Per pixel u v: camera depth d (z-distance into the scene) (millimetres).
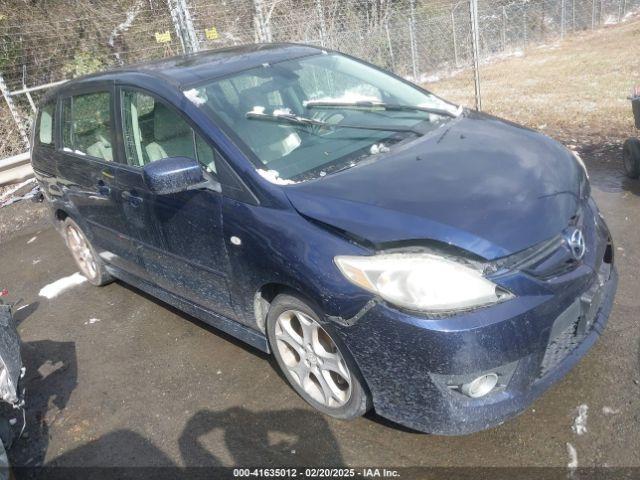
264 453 2818
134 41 11266
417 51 12750
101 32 11078
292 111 3354
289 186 2770
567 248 2516
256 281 2895
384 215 2459
